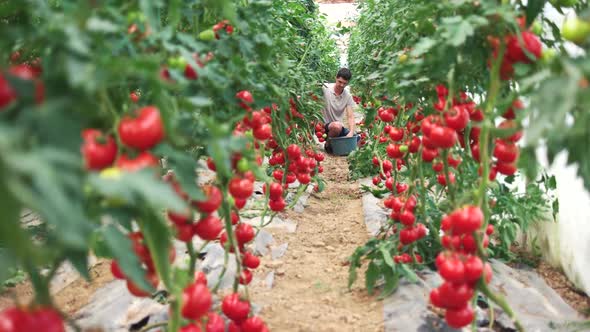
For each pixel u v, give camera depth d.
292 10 3.44
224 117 1.83
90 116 0.98
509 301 2.43
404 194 2.63
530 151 1.24
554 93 1.00
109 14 1.23
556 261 2.90
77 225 0.72
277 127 3.07
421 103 2.43
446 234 1.73
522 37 1.47
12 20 1.47
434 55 1.73
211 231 1.49
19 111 0.78
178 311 1.24
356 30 7.32
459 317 1.65
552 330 2.21
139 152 1.03
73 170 0.76
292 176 3.51
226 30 2.00
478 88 2.10
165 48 1.32
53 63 0.91
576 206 2.61
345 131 6.76
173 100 1.26
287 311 2.33
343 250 3.23
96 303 2.44
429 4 1.70
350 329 2.15
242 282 1.86
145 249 1.30
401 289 2.39
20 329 0.86
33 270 1.04
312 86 4.23
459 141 2.23
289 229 3.56
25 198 0.63
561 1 1.63
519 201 2.90
